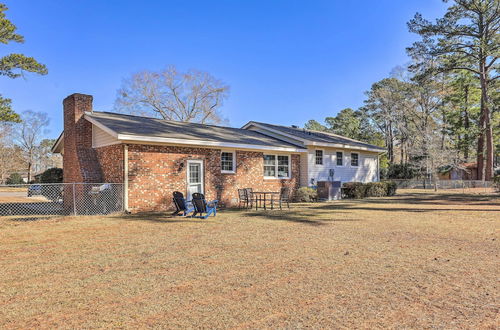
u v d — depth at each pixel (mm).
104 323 3096
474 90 32844
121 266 5055
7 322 3143
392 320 3109
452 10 22969
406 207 13555
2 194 27938
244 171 15227
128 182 11484
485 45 22266
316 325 3014
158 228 8547
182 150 12945
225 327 2986
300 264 5082
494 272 4613
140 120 14945
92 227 8711
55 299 3729
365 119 46375
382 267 4895
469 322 3055
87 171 12695
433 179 29266
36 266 5078
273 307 3439
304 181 18156
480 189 25734
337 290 3934
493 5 22172
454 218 10125
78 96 13742
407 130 35094
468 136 33500
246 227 8648
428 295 3756
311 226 8734
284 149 16672
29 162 46875
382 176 36812
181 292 3914
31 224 9188
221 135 15633
